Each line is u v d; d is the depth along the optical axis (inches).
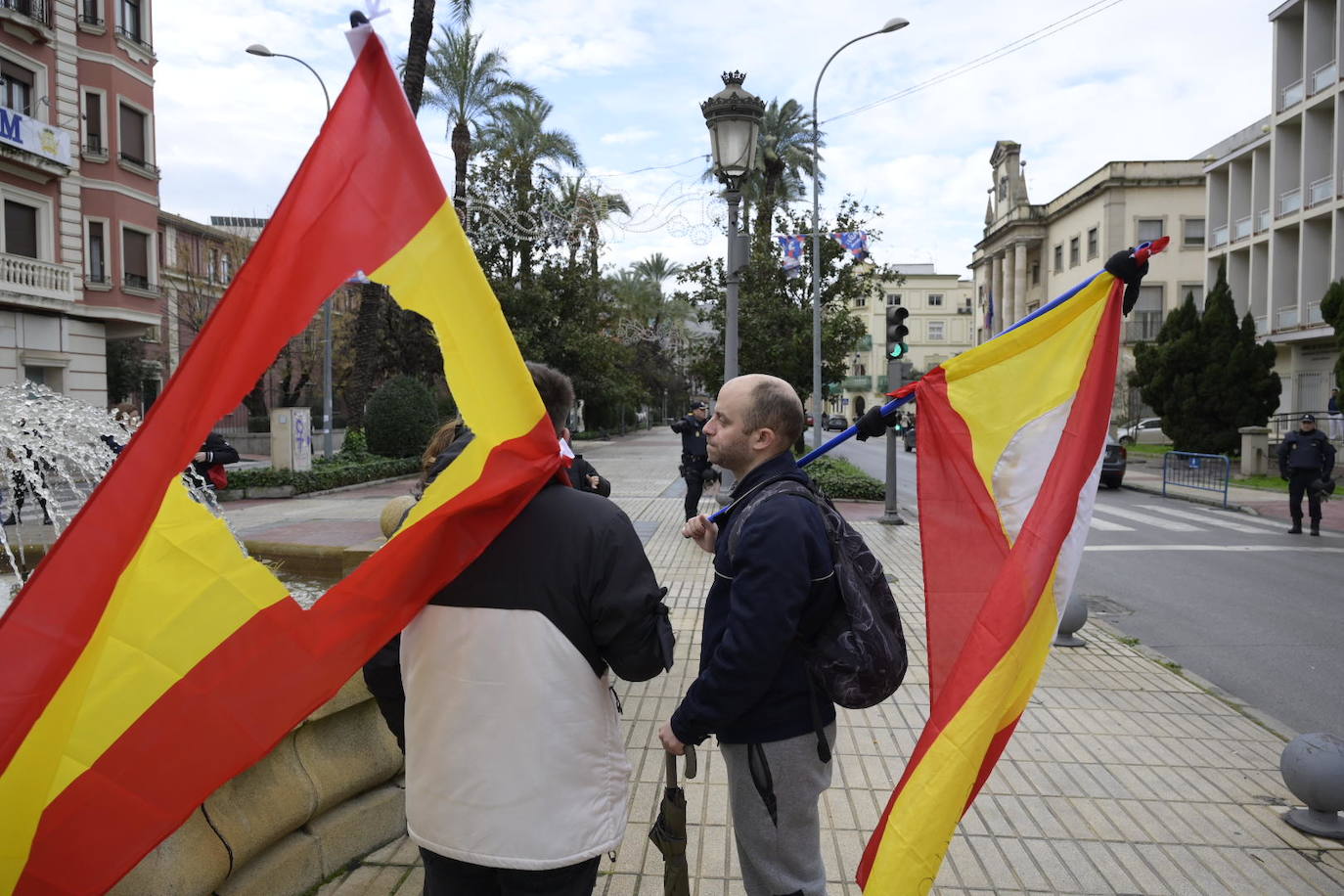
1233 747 179.9
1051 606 97.8
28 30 848.3
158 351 1434.5
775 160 1154.0
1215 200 1290.6
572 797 76.8
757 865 90.2
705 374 952.3
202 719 68.6
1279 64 1087.6
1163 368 1005.8
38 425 161.5
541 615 76.1
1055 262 1755.7
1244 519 592.7
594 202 762.2
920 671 228.7
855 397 2881.4
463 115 935.7
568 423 97.0
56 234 890.1
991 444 106.4
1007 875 128.6
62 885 64.4
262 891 111.2
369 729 131.3
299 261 68.1
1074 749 178.5
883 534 489.7
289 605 71.7
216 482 505.4
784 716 88.8
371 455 928.3
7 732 60.2
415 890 120.0
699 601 315.0
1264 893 124.0
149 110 993.5
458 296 73.9
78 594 62.0
